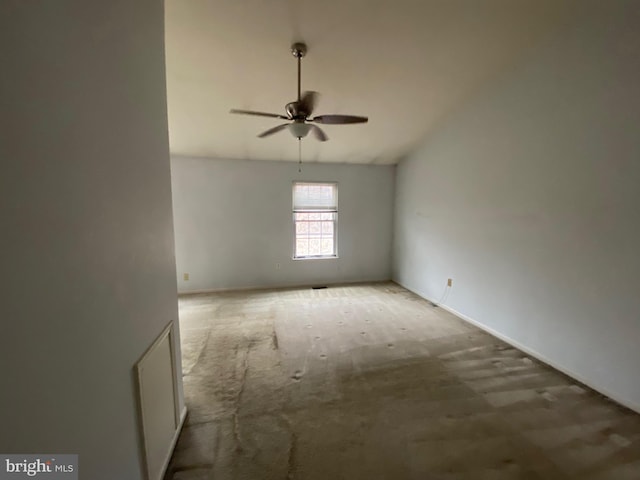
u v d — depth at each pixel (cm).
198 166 449
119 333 108
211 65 258
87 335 89
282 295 454
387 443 165
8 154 61
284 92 298
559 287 238
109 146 104
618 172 195
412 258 474
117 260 108
